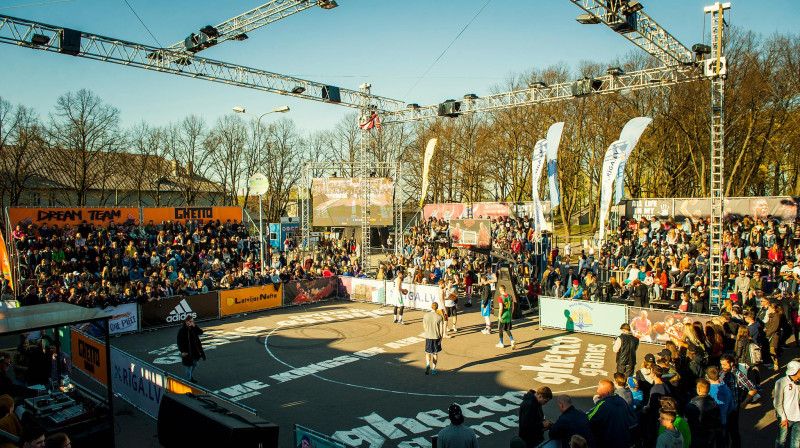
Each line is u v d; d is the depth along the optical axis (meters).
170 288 20.41
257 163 57.78
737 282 17.84
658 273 20.27
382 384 12.34
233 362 14.31
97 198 53.34
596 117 42.09
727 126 34.53
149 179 54.19
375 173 42.12
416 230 40.06
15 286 23.17
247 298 21.31
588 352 14.83
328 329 18.36
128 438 9.38
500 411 10.54
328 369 13.59
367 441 9.19
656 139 38.88
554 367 13.45
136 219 29.42
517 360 14.15
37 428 6.23
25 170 43.97
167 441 7.61
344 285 24.81
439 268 25.86
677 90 36.19
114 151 45.19
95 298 17.11
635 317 15.80
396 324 19.09
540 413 7.48
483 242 24.14
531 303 21.72
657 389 7.91
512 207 36.19
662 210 28.17
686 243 23.61
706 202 26.81
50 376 11.17
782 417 7.96
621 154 18.83
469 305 22.64
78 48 19.05
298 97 27.88
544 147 22.50
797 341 14.94
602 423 7.05
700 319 14.31
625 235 27.17
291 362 14.26
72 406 9.05
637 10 17.45
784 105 34.66
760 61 34.44
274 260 31.83
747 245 22.75
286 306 22.80
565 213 46.25
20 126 40.25
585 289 19.55
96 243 26.09
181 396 7.97
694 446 7.34
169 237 28.31
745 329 10.77
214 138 56.09
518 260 24.92
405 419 10.18
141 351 15.53
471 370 13.33
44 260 23.05
